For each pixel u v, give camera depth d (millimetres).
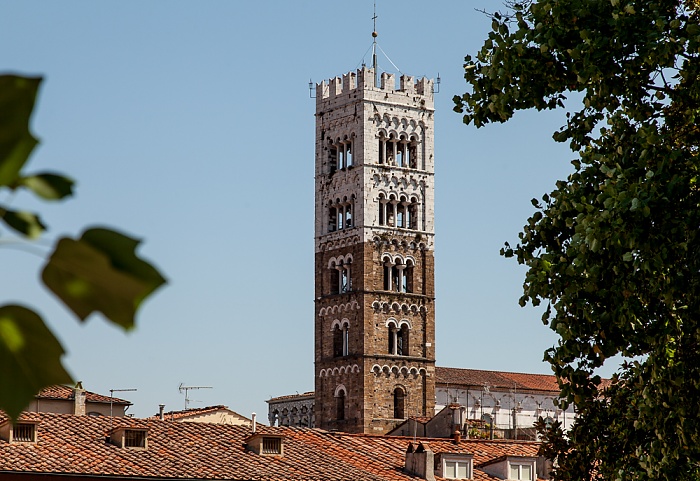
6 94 5902
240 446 130125
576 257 54625
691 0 55875
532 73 58312
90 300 6211
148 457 119562
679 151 51844
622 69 55250
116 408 182125
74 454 114750
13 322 6270
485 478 148125
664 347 53062
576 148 60656
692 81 55438
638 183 51875
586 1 55781
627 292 52375
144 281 6238
